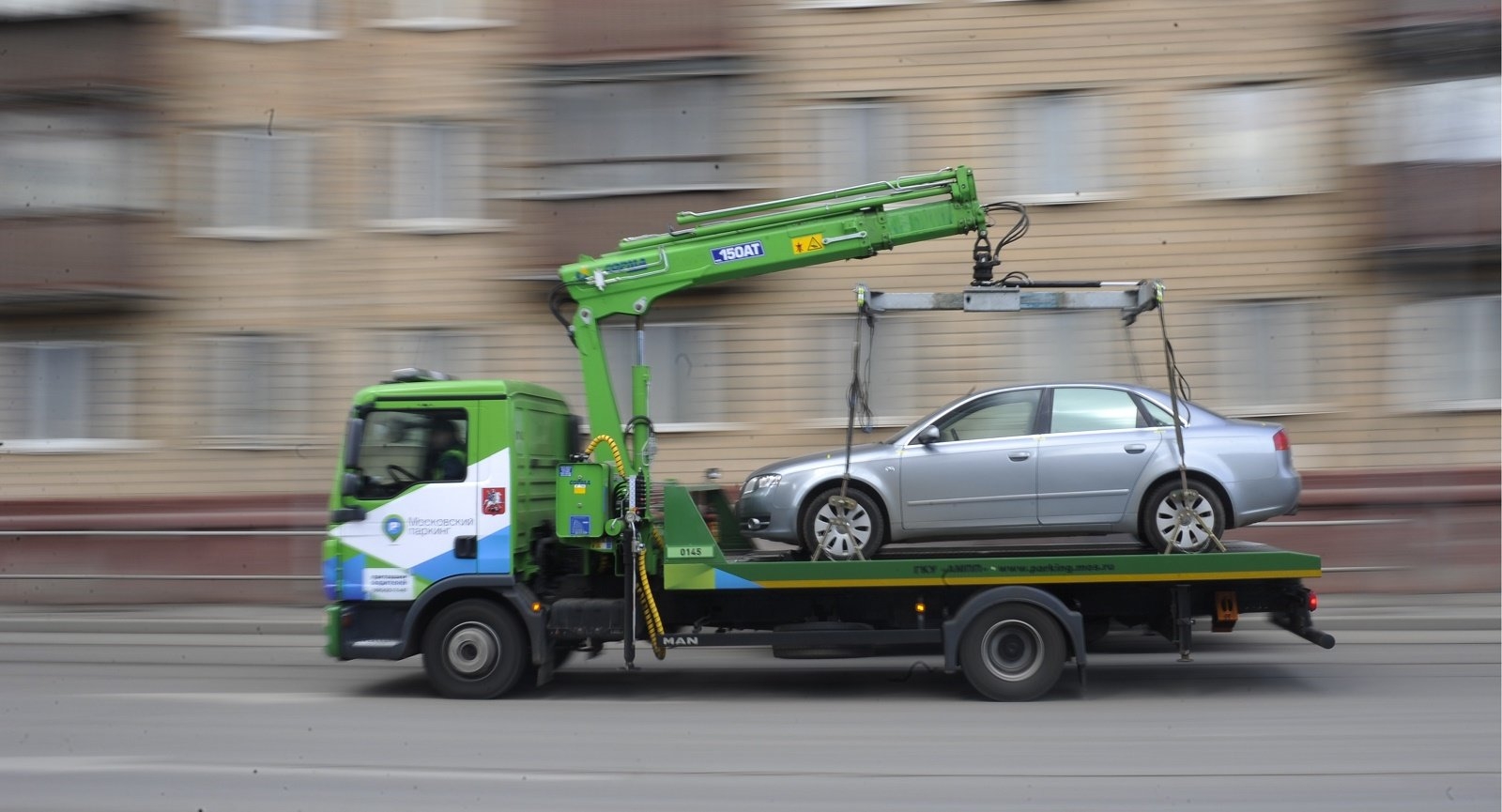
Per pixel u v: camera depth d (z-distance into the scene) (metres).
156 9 22.55
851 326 21.58
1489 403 20.48
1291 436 20.97
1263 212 21.02
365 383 22.59
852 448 13.31
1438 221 20.14
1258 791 8.34
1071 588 12.05
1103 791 8.36
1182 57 21.14
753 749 9.77
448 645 12.09
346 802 8.29
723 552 13.02
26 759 9.53
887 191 12.82
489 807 8.12
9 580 21.31
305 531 21.98
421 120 22.50
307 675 13.71
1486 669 13.24
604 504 12.09
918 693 12.38
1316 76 20.84
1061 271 21.38
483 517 11.92
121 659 15.01
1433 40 20.03
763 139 21.62
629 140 21.78
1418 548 19.95
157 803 8.30
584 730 10.55
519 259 22.22
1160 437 12.86
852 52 21.56
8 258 22.05
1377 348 20.75
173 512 22.42
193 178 22.67
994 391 13.34
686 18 21.52
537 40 22.20
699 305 21.81
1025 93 21.44
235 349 22.73
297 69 22.72
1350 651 14.55
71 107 22.47
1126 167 21.27
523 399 12.34
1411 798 8.16
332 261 22.62
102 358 22.77
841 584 11.79
